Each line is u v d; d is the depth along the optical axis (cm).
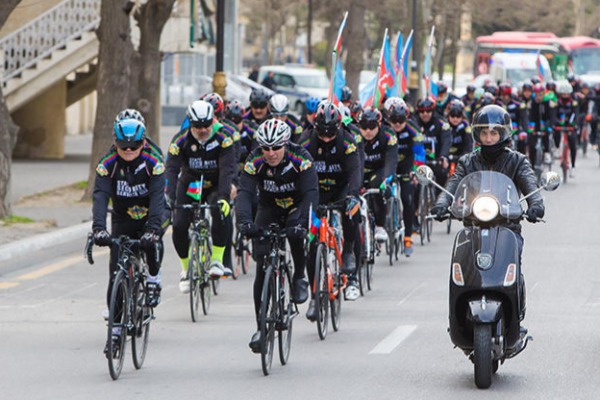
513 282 2152
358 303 3191
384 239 3544
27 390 2212
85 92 8675
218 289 3438
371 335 2733
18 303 3200
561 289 3378
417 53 13375
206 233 3123
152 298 2447
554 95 6800
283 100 3725
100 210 2370
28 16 7456
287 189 2508
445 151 4550
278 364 2433
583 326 2812
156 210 2398
